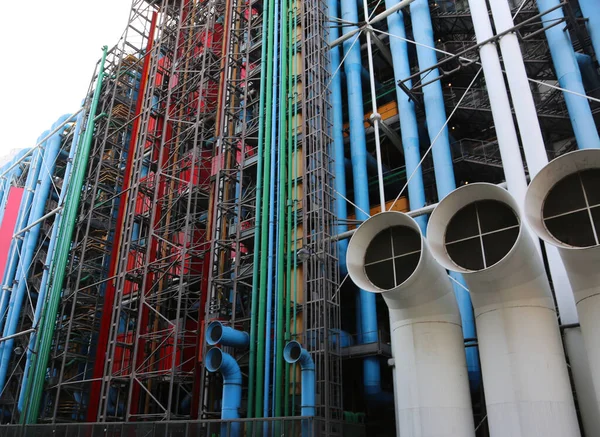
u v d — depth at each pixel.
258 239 26.89
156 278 33.47
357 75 31.75
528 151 21.39
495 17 24.81
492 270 15.10
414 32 30.05
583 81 27.17
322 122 28.22
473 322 22.67
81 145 43.28
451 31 32.75
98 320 37.62
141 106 41.12
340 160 29.38
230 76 34.59
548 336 14.84
